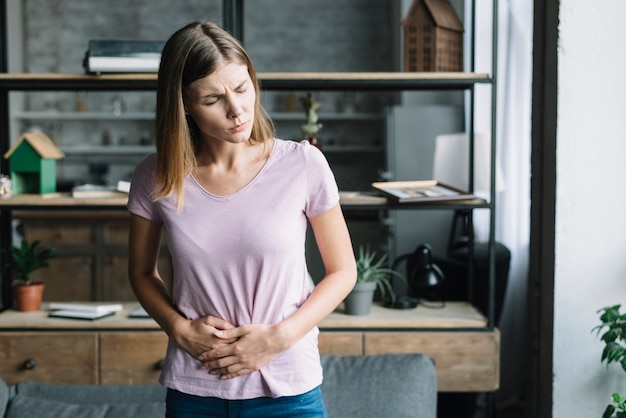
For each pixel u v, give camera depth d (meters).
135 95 6.96
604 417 2.31
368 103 6.78
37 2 6.91
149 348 2.71
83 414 2.16
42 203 2.75
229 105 1.40
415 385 2.33
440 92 4.93
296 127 6.86
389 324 2.69
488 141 3.22
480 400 3.84
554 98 2.57
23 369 2.73
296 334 1.44
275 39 6.86
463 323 2.70
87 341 2.72
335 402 2.25
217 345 1.44
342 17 6.82
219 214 1.45
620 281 2.54
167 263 4.55
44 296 4.68
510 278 3.84
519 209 3.82
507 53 3.83
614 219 2.53
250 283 1.45
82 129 6.96
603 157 2.51
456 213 4.09
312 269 4.29
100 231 4.65
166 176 1.46
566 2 2.48
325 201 1.51
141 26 6.91
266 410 1.47
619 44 2.49
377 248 4.87
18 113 6.73
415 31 2.82
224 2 2.79
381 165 6.76
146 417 2.15
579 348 2.57
